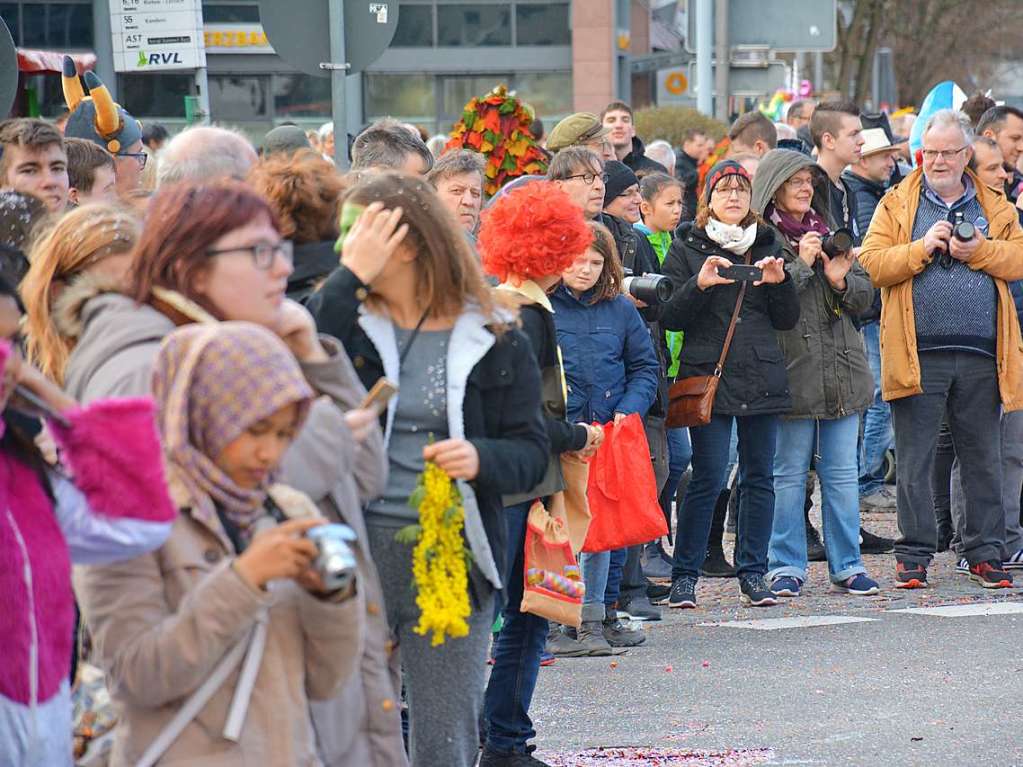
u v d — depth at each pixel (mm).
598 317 19344
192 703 8445
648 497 18828
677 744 15312
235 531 8523
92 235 10086
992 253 23250
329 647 8711
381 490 10305
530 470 11508
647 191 24578
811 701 16922
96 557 8211
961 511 24828
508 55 70688
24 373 8039
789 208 23234
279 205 11711
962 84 111750
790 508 23578
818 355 22969
